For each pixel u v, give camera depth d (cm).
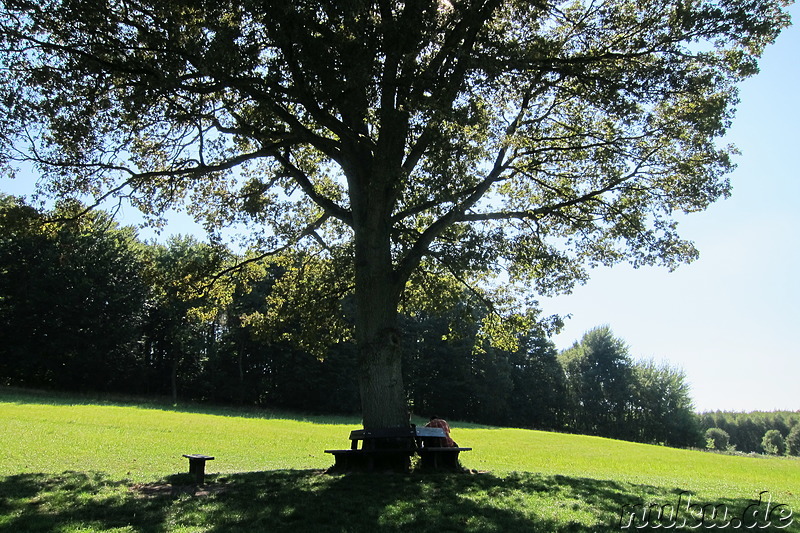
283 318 1916
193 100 1298
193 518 797
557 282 1862
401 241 1770
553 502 971
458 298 1930
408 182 1412
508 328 1889
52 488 1024
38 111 1204
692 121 1384
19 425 2311
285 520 790
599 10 1420
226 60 1070
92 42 1197
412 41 1227
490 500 952
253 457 1950
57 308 4984
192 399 6212
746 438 13412
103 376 5525
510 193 1898
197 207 1861
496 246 1694
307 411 6419
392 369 1343
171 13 1153
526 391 8188
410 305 2019
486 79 1286
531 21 1420
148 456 1750
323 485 1066
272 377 6375
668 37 1327
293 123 1342
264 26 1151
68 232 1872
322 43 1167
